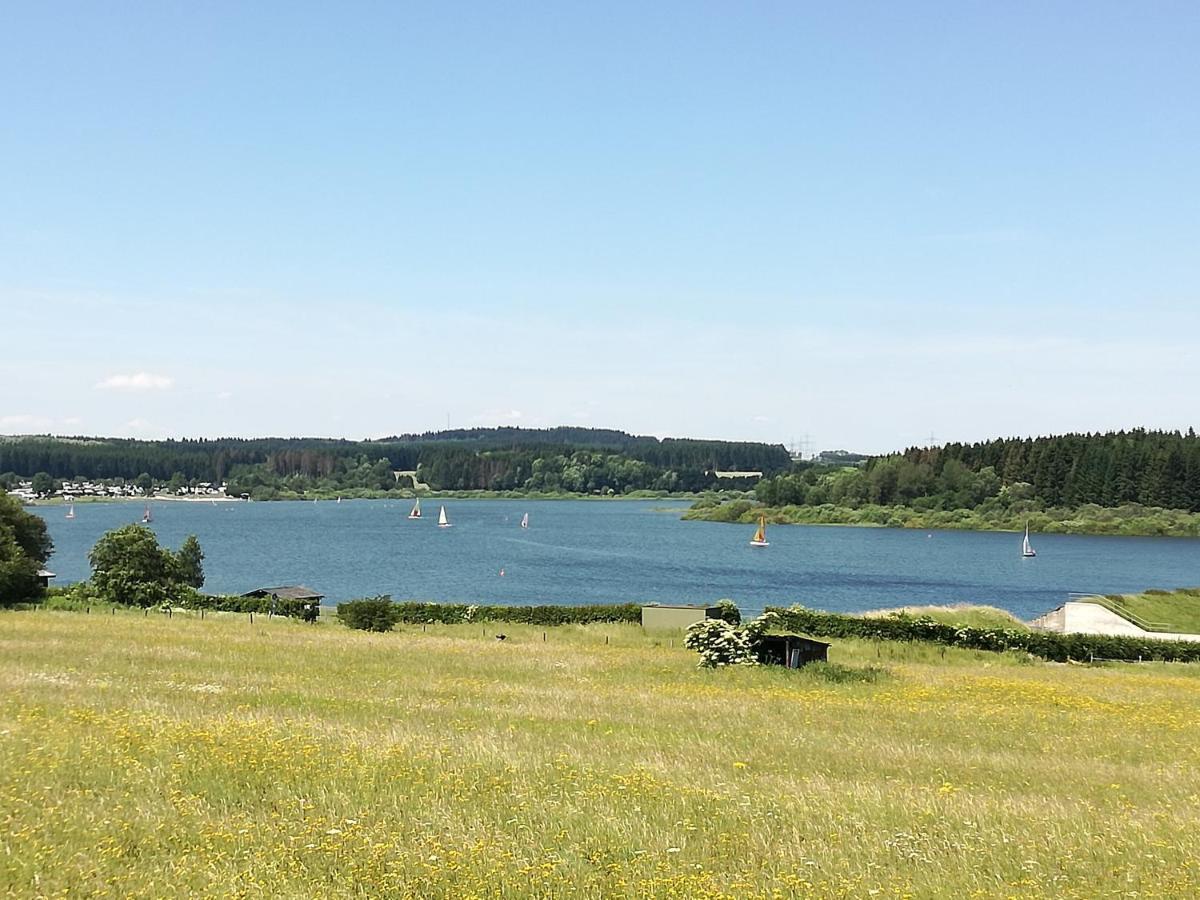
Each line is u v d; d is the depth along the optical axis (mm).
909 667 48438
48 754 18375
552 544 198500
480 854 13375
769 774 20844
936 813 17250
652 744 24094
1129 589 132500
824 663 44906
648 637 63531
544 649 51750
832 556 175125
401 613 71312
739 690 37906
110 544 74812
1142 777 23031
